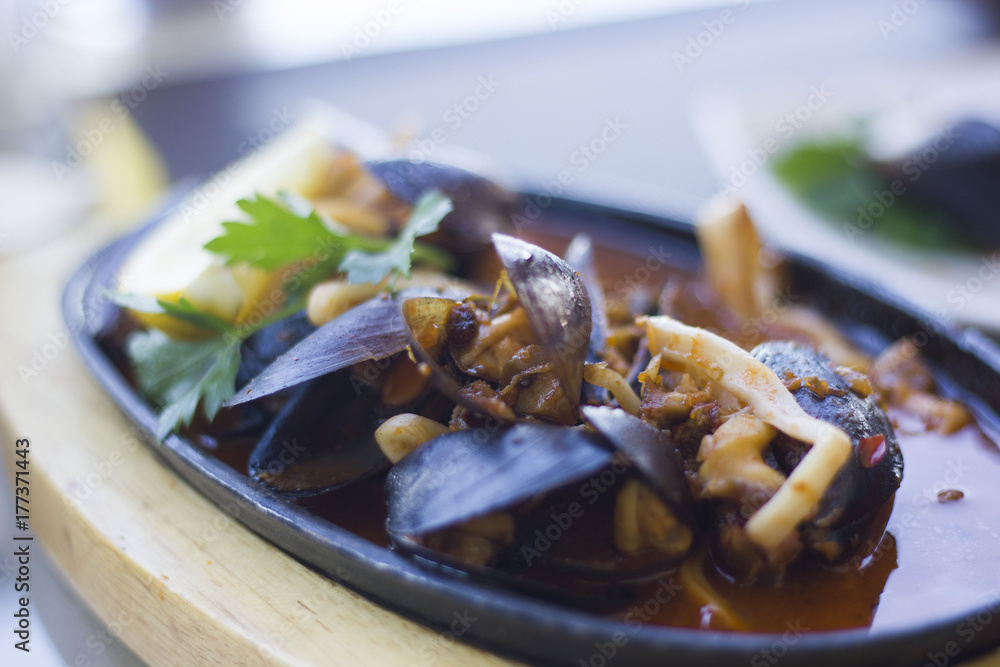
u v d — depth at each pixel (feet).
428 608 0.89
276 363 1.00
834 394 0.95
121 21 2.32
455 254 1.24
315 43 2.47
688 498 0.90
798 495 0.88
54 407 1.21
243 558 0.99
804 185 1.76
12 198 1.70
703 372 0.97
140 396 1.14
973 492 1.01
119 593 1.02
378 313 0.99
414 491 0.91
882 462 0.93
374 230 1.24
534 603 0.85
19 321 1.38
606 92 2.51
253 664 0.92
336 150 1.38
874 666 0.83
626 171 2.08
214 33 2.38
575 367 0.92
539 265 0.95
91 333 1.19
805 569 0.92
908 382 1.13
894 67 2.26
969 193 1.64
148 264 1.23
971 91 2.00
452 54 2.59
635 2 2.66
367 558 0.89
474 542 0.90
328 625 0.93
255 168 1.34
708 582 0.91
